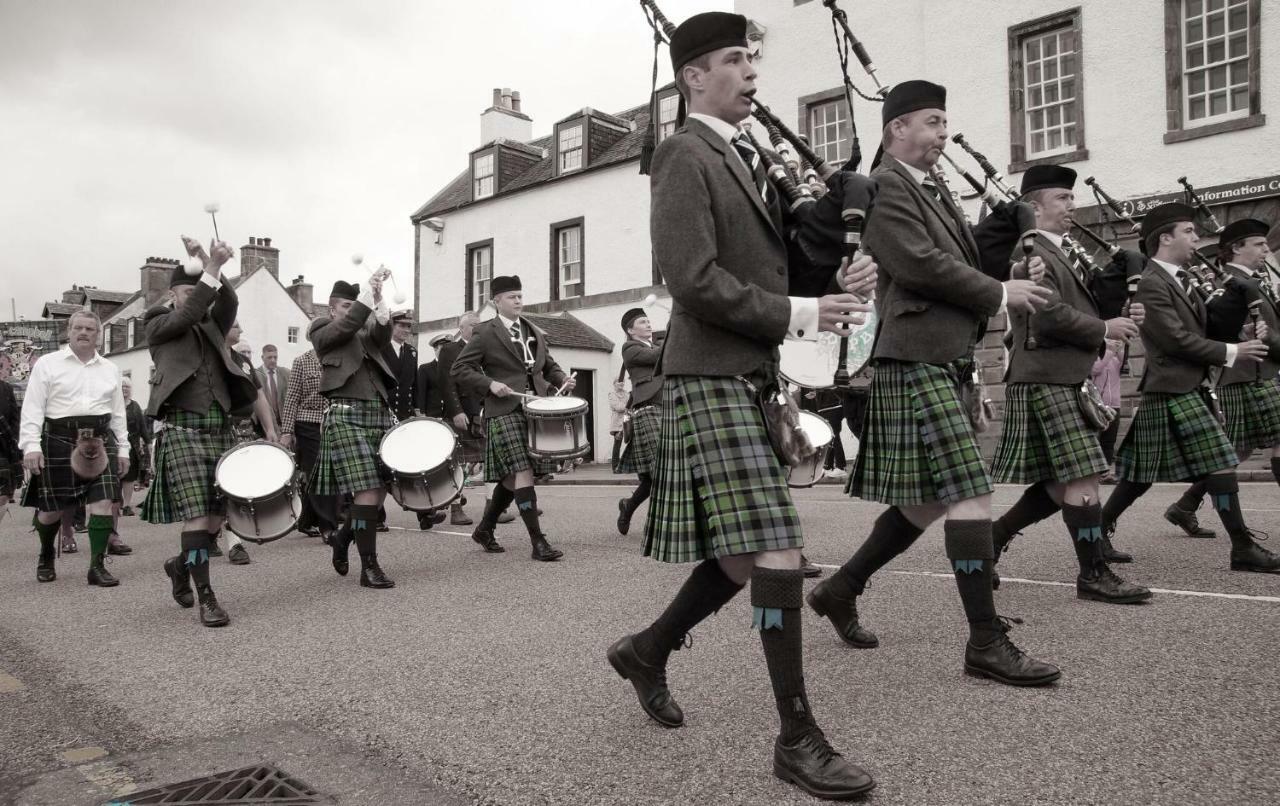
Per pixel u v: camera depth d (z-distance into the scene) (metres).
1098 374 9.63
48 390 5.86
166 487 4.57
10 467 7.22
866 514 7.64
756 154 2.55
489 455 5.98
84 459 5.55
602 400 19.84
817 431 6.12
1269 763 2.24
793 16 15.63
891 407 3.17
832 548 5.83
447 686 3.17
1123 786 2.15
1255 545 4.52
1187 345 4.50
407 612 4.41
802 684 2.30
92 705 3.15
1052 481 4.03
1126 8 12.27
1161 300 4.59
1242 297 4.62
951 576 4.64
